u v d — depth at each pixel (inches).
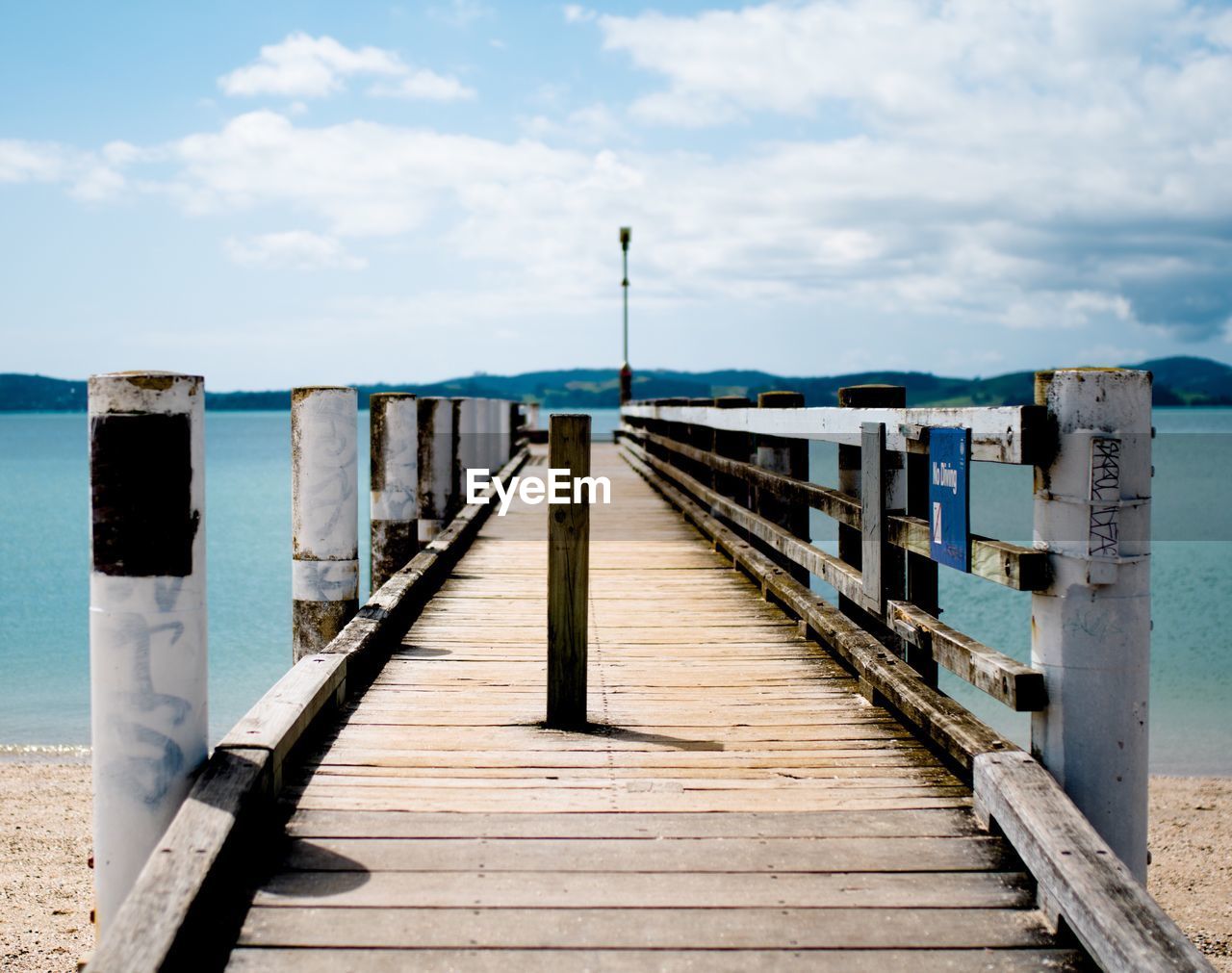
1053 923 114.3
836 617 221.9
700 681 206.7
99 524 122.0
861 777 154.9
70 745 436.8
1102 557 126.0
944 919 115.5
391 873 123.1
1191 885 305.7
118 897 124.3
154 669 123.1
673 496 492.1
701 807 142.6
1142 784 129.7
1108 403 125.9
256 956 107.1
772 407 285.3
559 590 175.5
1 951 249.3
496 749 165.2
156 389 122.0
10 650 637.3
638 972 105.2
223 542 1139.9
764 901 118.3
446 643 236.2
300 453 228.1
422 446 430.6
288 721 147.1
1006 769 132.8
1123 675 128.2
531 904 116.9
